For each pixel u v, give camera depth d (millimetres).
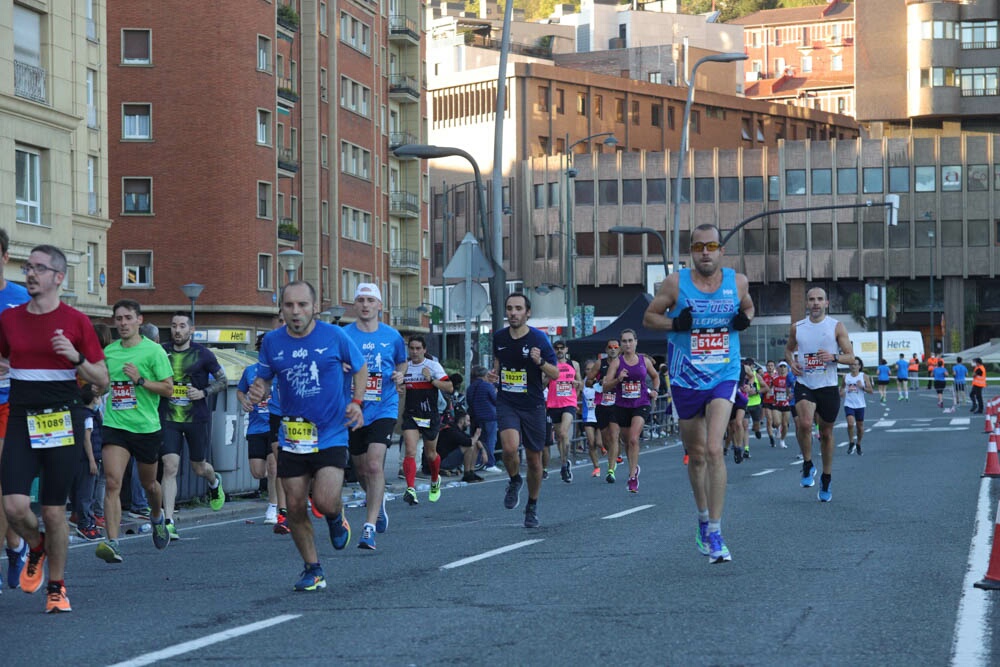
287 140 72812
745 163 115500
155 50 64250
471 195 127812
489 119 126500
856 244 113688
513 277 121812
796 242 114562
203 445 16797
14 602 10766
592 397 27688
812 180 114375
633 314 42625
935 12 116625
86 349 10203
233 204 64875
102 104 53625
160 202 64375
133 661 7926
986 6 116938
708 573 11414
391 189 89000
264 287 67188
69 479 10156
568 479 25891
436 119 130750
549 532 15414
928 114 117188
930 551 12664
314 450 10672
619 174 116938
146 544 16109
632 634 8578
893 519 15797
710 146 133250
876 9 118812
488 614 9469
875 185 113312
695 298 11953
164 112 64250
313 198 75062
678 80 141625
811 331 18703
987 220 112312
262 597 10641
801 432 19266
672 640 8352
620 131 128875
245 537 16578
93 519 17156
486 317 124812
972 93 117312
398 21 87812
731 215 115688
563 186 117625
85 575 12719
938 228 112750
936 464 26594
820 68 179250
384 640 8500
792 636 8445
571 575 11469
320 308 75688
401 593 10633
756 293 116562
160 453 16328
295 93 71000
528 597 10242
